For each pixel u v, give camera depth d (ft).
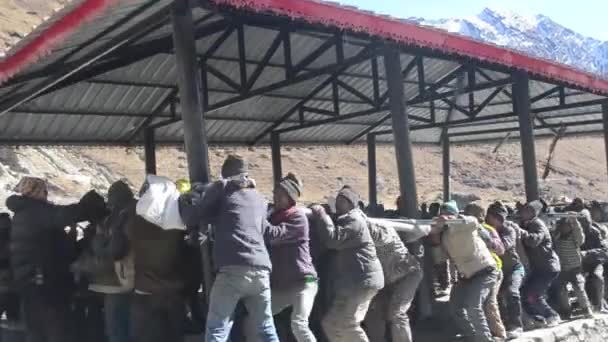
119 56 25.90
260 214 16.25
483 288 21.83
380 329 20.43
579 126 49.16
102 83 30.14
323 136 48.19
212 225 16.53
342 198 18.70
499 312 24.89
